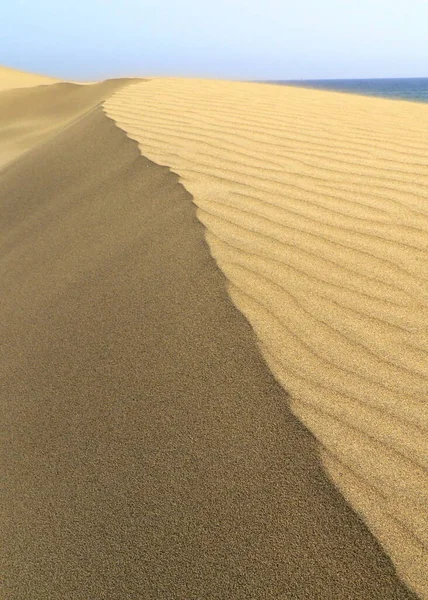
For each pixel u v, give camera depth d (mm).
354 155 3734
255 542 1282
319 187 3115
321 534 1254
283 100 6586
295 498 1338
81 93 13852
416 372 1673
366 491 1314
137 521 1423
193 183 3322
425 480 1326
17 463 1781
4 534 1568
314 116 5305
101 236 3150
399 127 4672
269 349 1800
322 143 4105
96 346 2135
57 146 5633
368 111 5746
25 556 1479
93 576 1355
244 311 1996
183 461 1521
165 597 1255
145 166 3877
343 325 1899
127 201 3453
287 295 2078
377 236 2479
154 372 1865
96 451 1674
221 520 1349
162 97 6961
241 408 1615
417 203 2793
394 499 1289
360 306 1997
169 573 1292
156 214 3049
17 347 2443
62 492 1600
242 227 2639
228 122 5078
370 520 1251
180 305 2137
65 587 1363
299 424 1514
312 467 1393
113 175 4020
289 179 3279
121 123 5438
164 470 1519
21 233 3982
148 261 2555
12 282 3217
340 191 3035
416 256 2291
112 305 2342
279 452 1456
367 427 1485
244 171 3490
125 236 2959
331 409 1554
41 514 1568
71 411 1876
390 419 1507
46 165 5141
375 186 3080
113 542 1404
